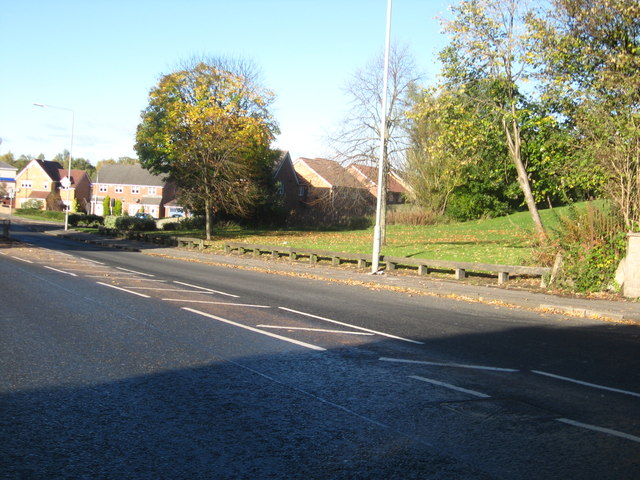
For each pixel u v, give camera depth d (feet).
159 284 51.47
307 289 52.42
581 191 63.36
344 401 18.97
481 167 92.84
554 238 56.08
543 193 74.95
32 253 82.38
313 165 240.53
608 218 51.47
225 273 66.69
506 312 41.06
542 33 61.67
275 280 60.23
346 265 76.33
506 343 29.37
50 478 12.91
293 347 26.96
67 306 36.91
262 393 19.66
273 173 198.59
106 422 16.52
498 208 166.61
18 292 42.37
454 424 16.96
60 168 358.43
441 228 151.33
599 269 49.98
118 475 13.14
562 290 50.85
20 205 344.08
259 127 128.06
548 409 18.58
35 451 14.37
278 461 14.05
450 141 76.38
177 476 13.15
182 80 130.31
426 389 20.58
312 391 20.02
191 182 128.06
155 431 15.92
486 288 53.11
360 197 109.29
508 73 69.67
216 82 124.16
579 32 59.26
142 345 26.53
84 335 28.27
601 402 19.48
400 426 16.69
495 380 22.02
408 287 54.39
